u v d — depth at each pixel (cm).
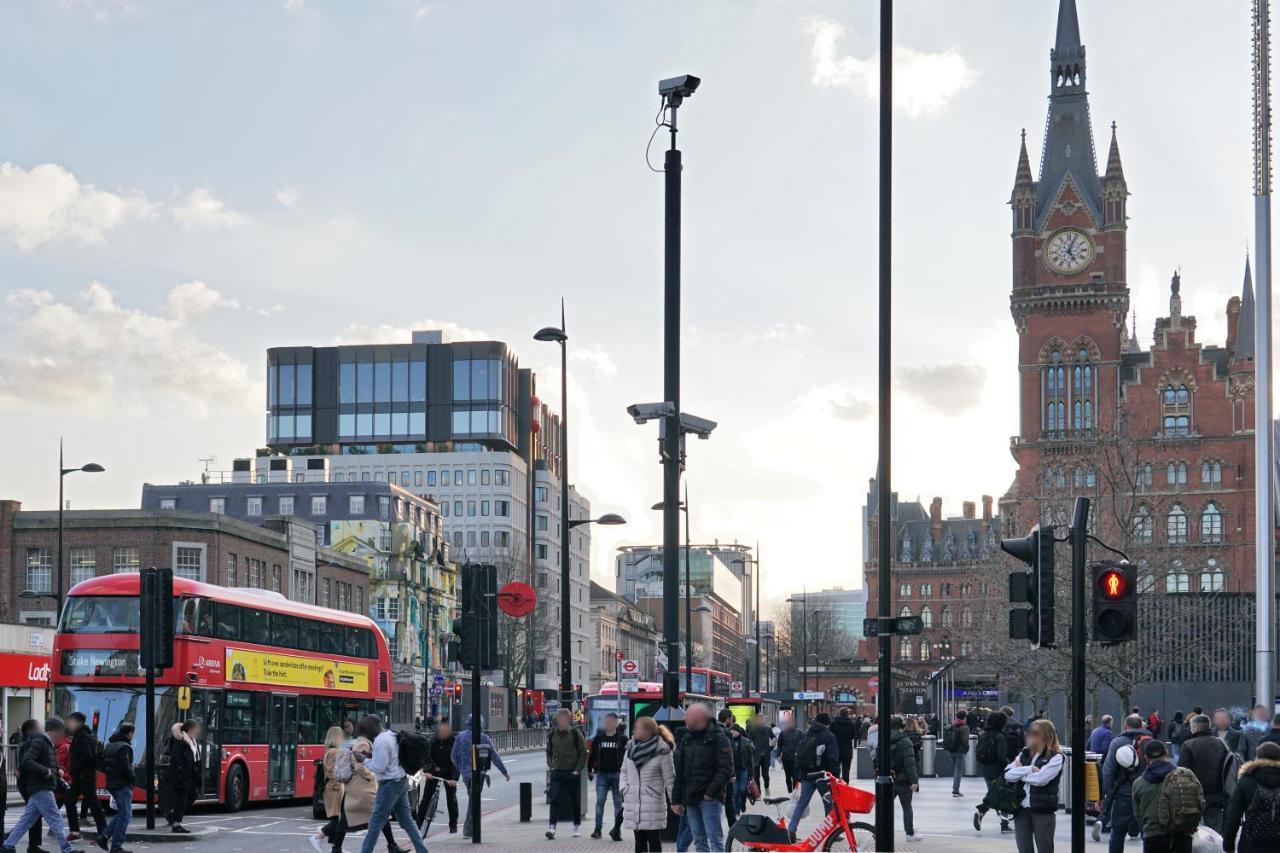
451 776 2822
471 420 17700
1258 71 2925
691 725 1789
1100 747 2991
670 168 2217
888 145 1839
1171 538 12156
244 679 3428
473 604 2634
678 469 2159
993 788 1802
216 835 2794
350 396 18012
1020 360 13925
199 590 3262
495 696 13850
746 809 3262
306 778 3712
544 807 3819
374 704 4138
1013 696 8450
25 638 5081
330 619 3919
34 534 8156
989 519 19538
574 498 18988
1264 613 2844
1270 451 2888
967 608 18012
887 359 1811
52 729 2333
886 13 1853
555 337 3984
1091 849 2409
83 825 3047
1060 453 13488
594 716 5781
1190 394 13312
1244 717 3588
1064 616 5981
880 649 1766
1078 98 14238
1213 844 1617
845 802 1844
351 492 12975
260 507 13100
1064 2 14400
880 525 1791
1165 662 5584
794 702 11250
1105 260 13862
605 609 19775
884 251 1823
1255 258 2906
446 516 17462
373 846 2061
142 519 8094
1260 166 2914
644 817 1827
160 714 3155
